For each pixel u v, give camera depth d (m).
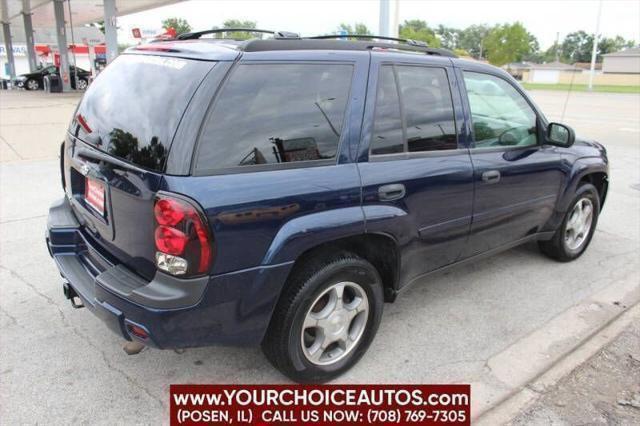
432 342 3.46
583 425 2.74
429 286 4.31
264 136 2.53
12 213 5.86
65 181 3.44
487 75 3.77
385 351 3.35
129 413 2.70
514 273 4.62
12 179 7.46
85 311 3.68
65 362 3.10
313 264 2.74
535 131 4.15
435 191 3.24
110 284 2.47
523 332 3.63
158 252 2.35
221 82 2.43
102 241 2.83
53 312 3.66
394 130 3.06
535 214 4.22
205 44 2.79
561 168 4.32
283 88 2.62
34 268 4.38
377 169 2.92
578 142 4.83
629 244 5.46
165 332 2.36
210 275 2.37
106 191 2.64
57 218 3.26
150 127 2.46
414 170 3.10
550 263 4.86
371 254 3.12
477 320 3.77
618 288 4.36
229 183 2.38
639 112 20.52
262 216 2.45
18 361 3.09
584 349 3.44
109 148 2.67
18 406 2.71
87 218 2.97
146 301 2.33
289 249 2.54
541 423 2.75
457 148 3.46
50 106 17.38
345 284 2.90
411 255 3.22
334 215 2.69
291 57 2.67
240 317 2.52
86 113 3.09
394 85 3.08
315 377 2.93
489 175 3.61
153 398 2.83
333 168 2.74
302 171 2.62
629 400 2.95
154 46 3.00
